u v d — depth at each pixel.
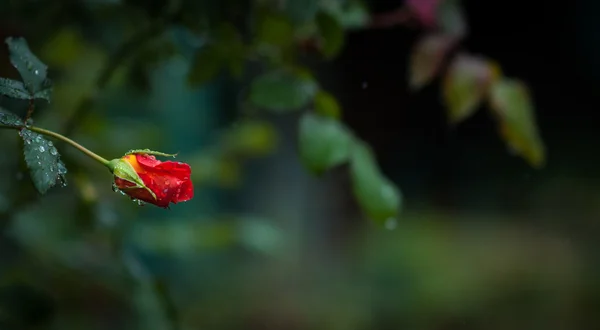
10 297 1.52
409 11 1.66
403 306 4.81
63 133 1.58
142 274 1.64
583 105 8.12
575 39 7.91
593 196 7.46
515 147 1.60
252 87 1.55
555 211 7.37
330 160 1.50
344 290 5.03
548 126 8.23
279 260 5.31
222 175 2.20
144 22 1.70
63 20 1.67
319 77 6.67
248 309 4.48
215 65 1.62
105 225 1.65
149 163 1.31
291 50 1.62
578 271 5.54
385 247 5.93
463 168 8.02
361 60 6.98
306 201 6.00
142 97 1.99
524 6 7.89
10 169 1.68
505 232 6.85
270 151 2.25
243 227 2.00
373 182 1.51
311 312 4.58
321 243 5.93
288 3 1.54
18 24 1.68
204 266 4.68
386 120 7.50
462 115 1.60
